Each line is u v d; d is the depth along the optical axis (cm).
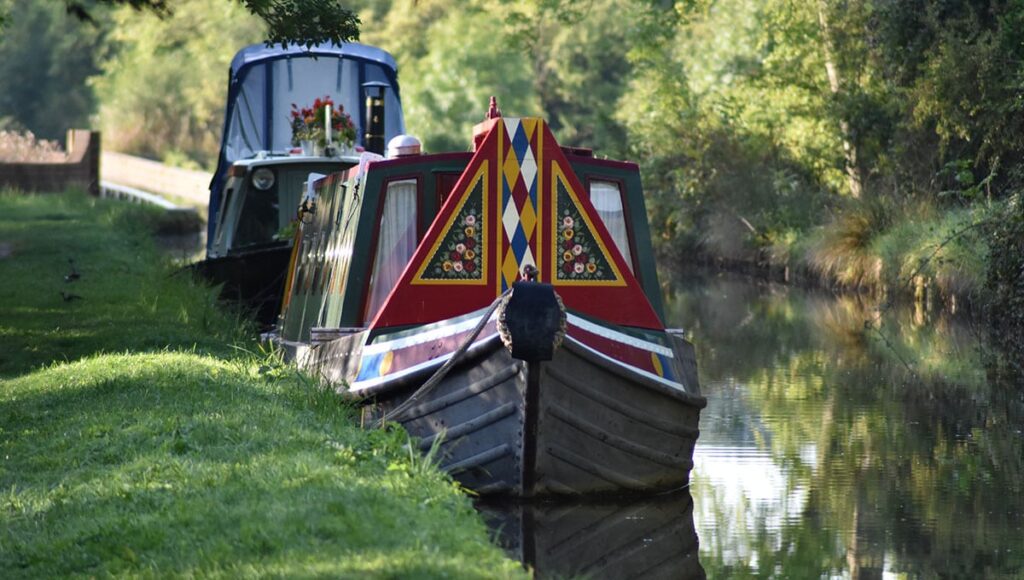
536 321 1877
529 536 1877
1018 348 3700
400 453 1791
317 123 3866
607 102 11869
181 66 14425
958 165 4606
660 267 7038
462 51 11119
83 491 1590
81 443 1855
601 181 2311
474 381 1998
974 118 5006
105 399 2138
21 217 6638
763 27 6562
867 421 2738
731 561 1786
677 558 1795
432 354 2053
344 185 2505
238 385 2214
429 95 11119
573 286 2128
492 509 1991
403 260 2283
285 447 1758
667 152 7238
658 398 2089
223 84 13500
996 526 1955
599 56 12256
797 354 3725
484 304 2120
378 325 2131
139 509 1497
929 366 3447
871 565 1764
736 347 3900
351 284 2273
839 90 5978
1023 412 2819
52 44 16538
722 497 2123
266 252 3734
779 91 6334
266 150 4119
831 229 5616
